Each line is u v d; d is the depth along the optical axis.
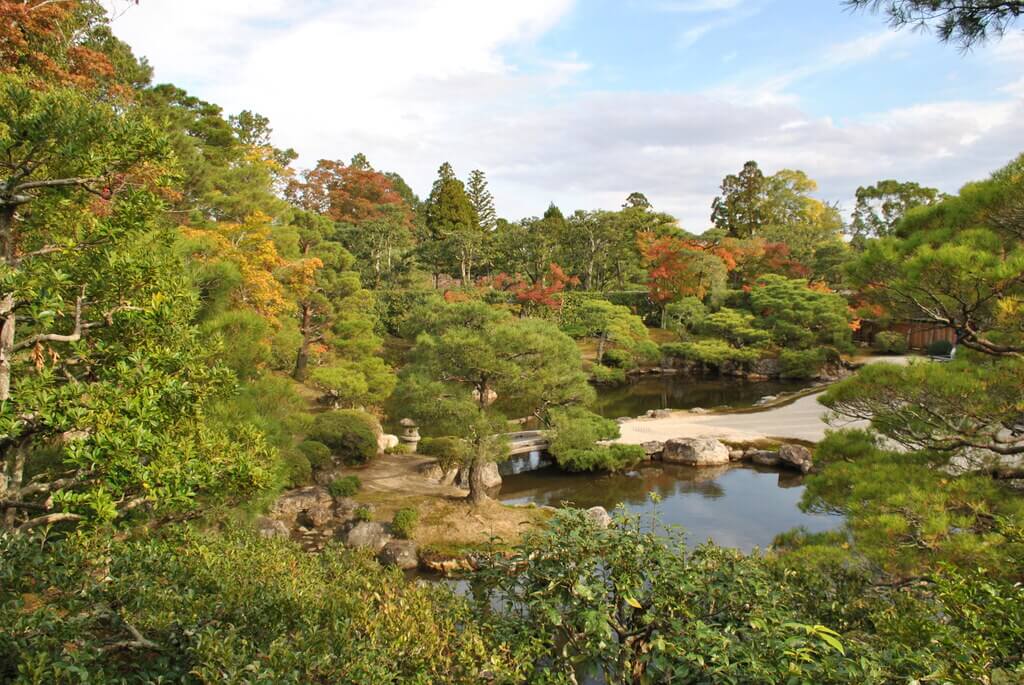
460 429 16.98
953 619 4.41
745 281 55.16
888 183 74.94
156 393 6.13
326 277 29.45
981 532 7.65
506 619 5.04
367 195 66.12
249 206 23.69
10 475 6.49
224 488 6.98
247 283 21.02
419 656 4.20
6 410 5.52
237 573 5.10
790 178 79.50
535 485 21.97
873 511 7.75
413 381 17.12
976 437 8.23
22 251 7.27
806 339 42.94
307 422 14.45
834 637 4.13
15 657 3.64
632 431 27.98
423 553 15.21
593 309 42.62
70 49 14.43
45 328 5.91
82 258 6.68
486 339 17.52
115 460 5.54
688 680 4.29
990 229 7.96
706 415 31.55
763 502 20.02
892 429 8.81
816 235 66.19
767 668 3.76
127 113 7.14
